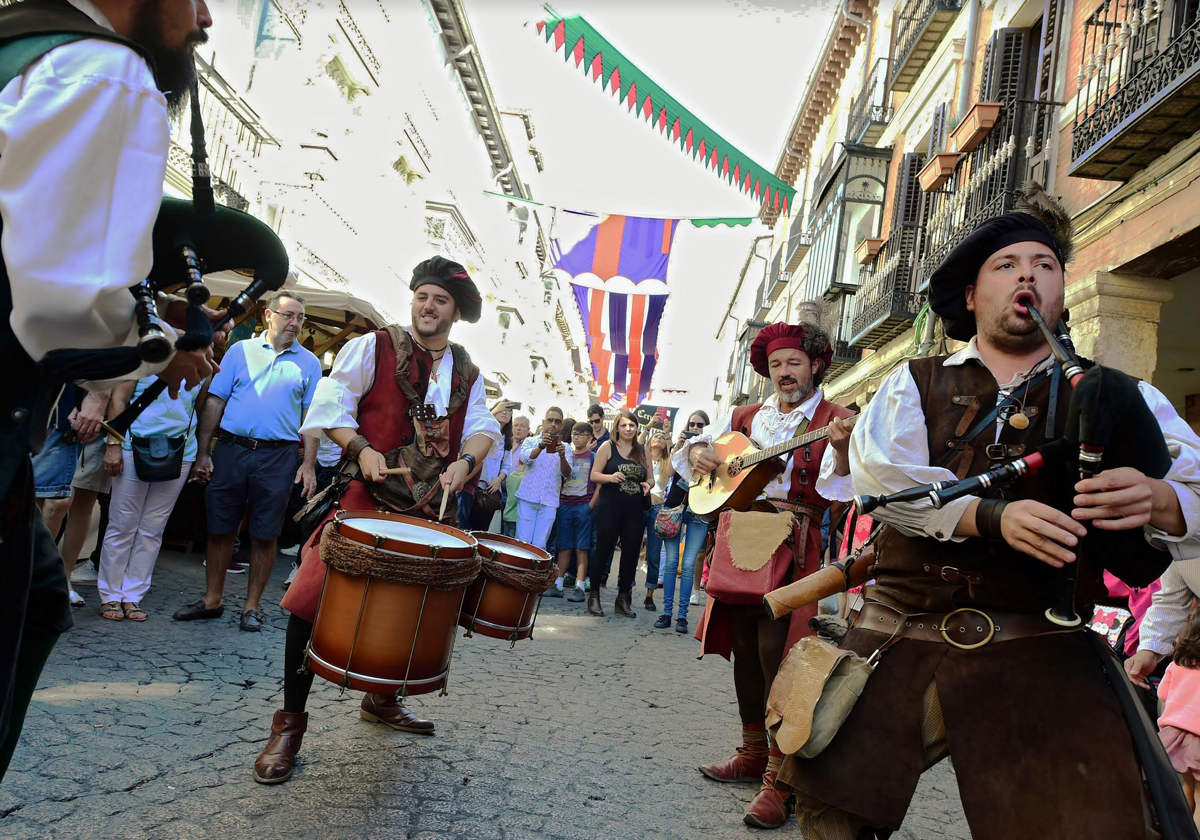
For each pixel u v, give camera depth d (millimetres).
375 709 3797
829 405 3922
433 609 2795
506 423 10836
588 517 9742
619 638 7328
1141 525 1688
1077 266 9094
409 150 21953
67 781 2807
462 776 3312
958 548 1908
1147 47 7930
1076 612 1866
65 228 1259
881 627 1990
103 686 3869
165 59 1565
